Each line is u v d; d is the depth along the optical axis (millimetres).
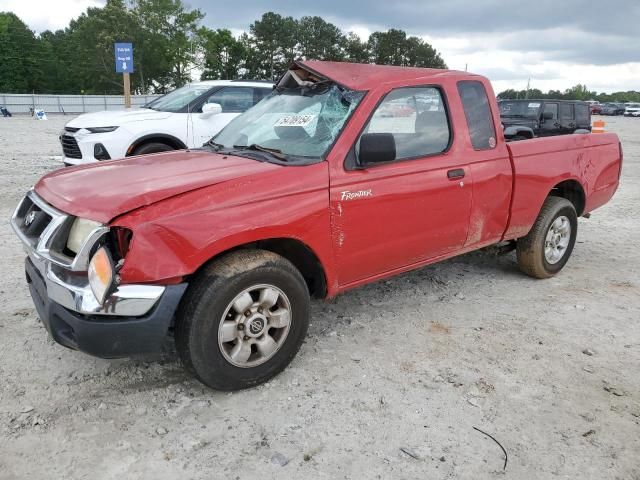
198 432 2936
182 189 3006
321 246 3488
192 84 10195
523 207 4809
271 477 2621
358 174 3605
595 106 63656
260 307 3254
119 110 9578
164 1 74625
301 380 3453
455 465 2729
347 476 2637
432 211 4078
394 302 4734
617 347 4008
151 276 2828
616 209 9086
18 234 3375
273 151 3762
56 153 14359
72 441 2836
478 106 4465
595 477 2680
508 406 3229
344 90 3816
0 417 3002
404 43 95688
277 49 91375
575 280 5430
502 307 4684
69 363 3568
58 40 107562
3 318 4156
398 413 3133
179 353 3117
